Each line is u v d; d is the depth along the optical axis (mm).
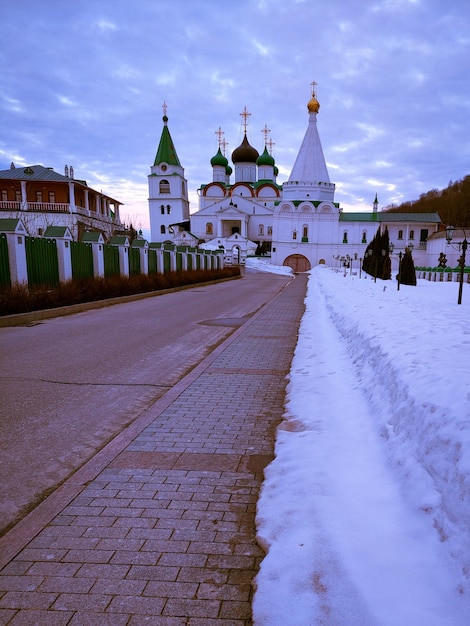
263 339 8648
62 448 3783
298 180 64250
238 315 12773
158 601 2059
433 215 63750
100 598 2080
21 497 3025
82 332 9500
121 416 4547
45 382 5691
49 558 2359
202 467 3375
